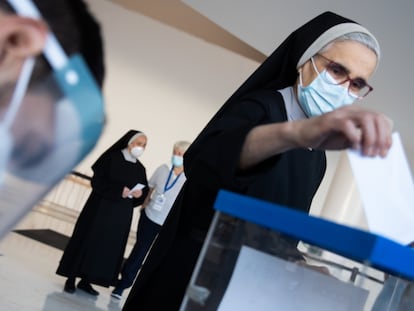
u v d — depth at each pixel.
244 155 0.95
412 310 0.81
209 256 0.70
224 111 1.37
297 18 6.43
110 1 9.91
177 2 8.45
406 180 0.73
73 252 5.06
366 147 0.70
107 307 4.91
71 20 0.47
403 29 6.19
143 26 10.12
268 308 0.73
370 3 6.05
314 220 0.62
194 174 1.03
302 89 1.25
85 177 9.48
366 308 0.79
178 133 10.34
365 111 0.74
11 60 0.43
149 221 5.66
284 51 1.36
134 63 10.17
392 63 6.64
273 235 0.70
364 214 0.66
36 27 0.44
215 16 6.80
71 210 9.70
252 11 6.61
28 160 0.45
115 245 5.29
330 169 9.50
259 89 1.37
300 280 0.74
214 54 10.20
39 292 4.48
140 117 10.27
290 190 1.21
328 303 0.76
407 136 7.82
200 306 0.70
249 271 0.71
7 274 4.72
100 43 0.51
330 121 0.76
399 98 7.11
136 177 5.40
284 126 0.87
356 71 1.22
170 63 10.24
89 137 0.49
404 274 0.74
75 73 0.47
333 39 1.23
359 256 0.58
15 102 0.44
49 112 0.45
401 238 0.66
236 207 0.69
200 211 1.14
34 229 8.29
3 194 0.46
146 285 1.19
